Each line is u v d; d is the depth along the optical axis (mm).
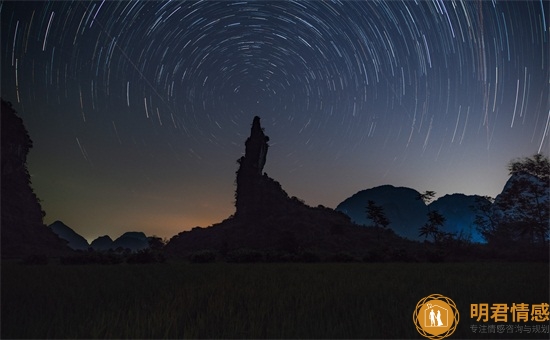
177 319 8398
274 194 112875
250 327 7699
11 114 96000
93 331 7219
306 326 7652
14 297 11406
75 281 16312
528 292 11961
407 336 6980
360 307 9414
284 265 32812
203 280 16844
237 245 92875
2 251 71438
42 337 7230
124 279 17422
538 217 56438
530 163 58438
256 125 121938
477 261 45938
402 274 20172
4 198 86000
